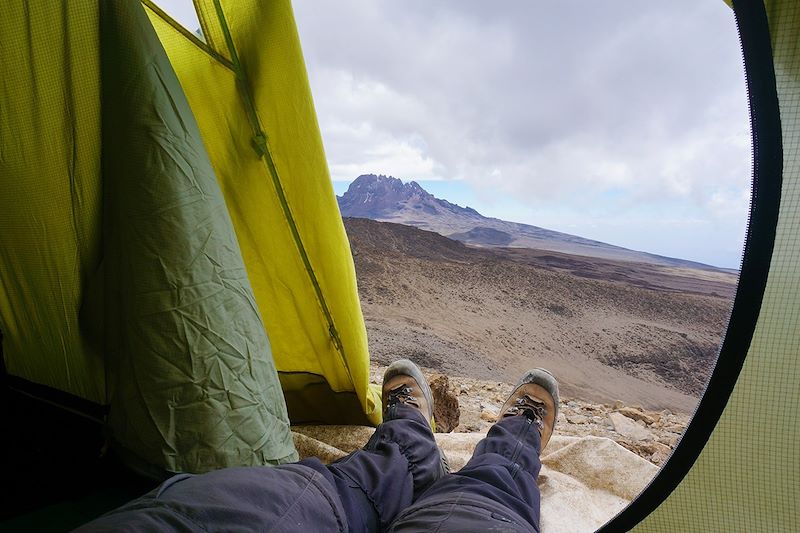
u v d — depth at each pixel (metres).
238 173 1.31
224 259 1.08
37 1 0.98
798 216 0.67
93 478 1.11
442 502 0.81
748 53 0.66
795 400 0.71
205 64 1.20
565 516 1.18
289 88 1.19
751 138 0.68
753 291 0.70
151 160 0.98
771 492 0.75
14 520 0.99
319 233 1.33
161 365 1.02
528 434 1.28
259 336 1.14
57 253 1.15
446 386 1.90
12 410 1.24
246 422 1.08
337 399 1.60
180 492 0.65
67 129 1.06
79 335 1.20
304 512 0.72
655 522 0.84
